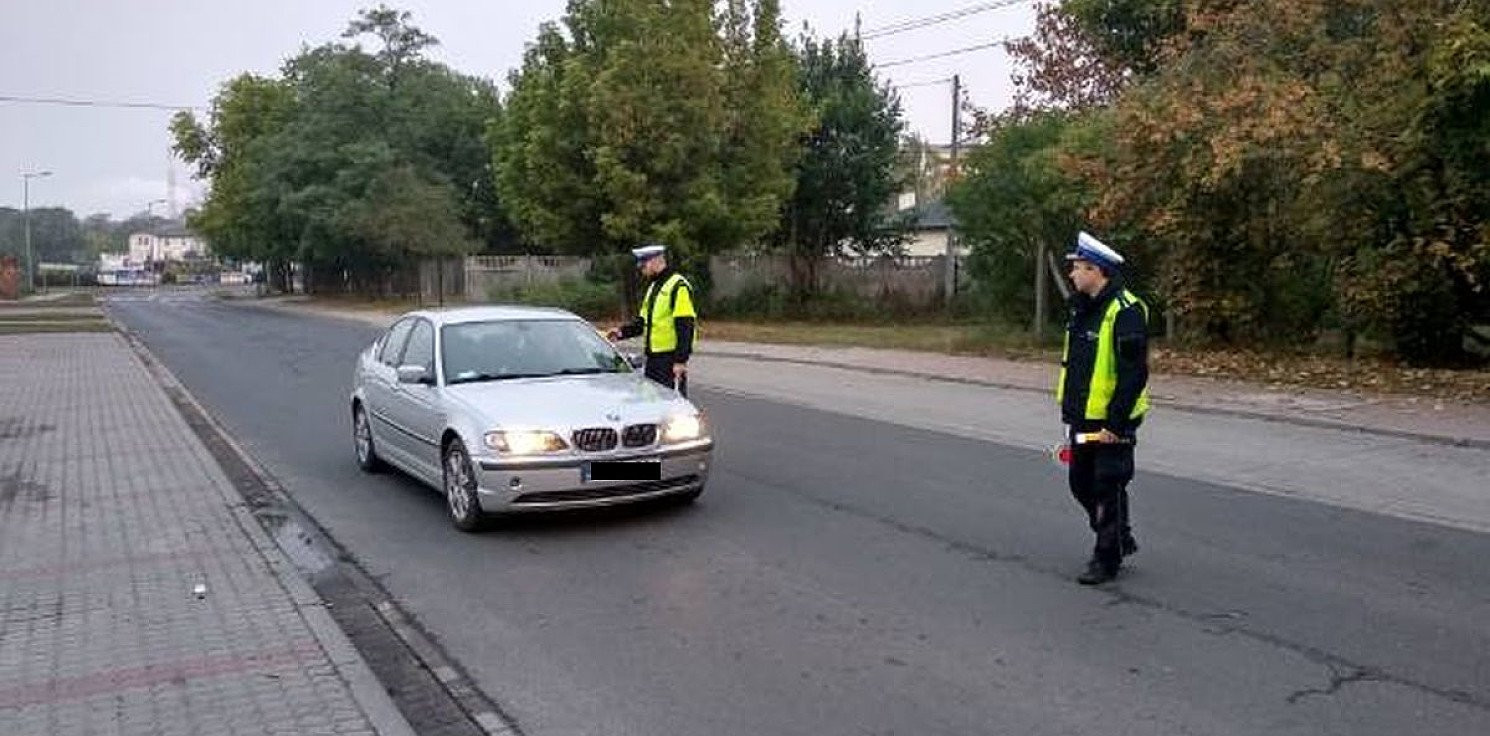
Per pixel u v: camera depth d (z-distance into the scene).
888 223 36.56
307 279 72.50
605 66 29.03
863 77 35.56
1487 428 11.19
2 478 10.51
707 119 28.89
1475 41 13.00
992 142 21.28
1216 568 7.03
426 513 8.98
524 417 7.96
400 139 53.41
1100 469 6.68
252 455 11.81
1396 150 14.38
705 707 5.04
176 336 31.88
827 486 9.60
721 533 8.02
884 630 5.97
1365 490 9.14
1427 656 5.48
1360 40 15.23
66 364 22.45
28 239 98.62
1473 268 14.62
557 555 7.56
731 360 21.70
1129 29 22.78
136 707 5.04
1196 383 14.95
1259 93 14.54
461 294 49.06
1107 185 16.77
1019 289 21.95
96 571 7.26
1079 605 6.34
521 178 30.81
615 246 30.67
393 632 6.19
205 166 77.31
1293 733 4.64
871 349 22.00
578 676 5.46
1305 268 17.42
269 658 5.64
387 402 9.88
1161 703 4.96
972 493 9.28
